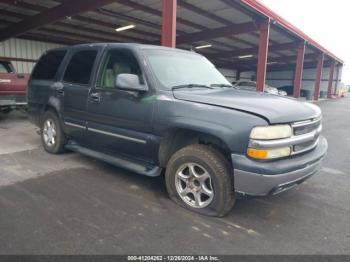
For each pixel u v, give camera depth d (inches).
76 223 107.8
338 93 1369.3
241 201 132.8
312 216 120.3
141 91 131.0
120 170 169.0
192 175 120.0
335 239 102.7
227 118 107.7
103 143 155.5
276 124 104.4
